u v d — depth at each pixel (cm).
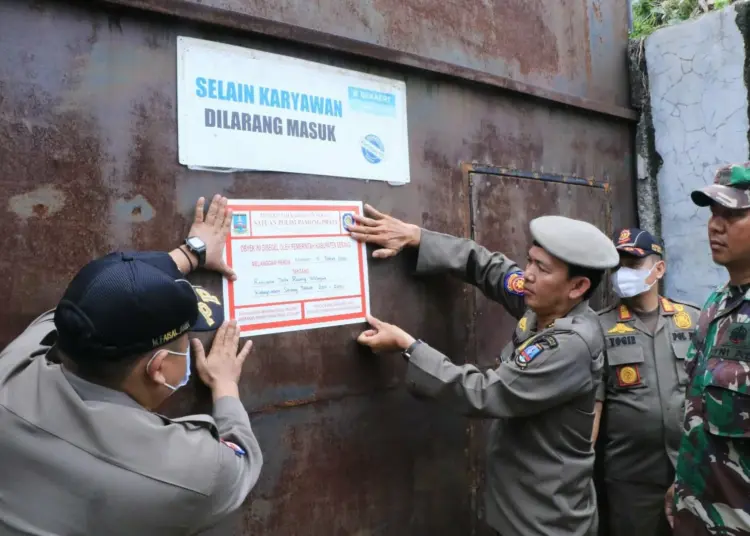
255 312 129
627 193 249
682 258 243
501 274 159
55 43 106
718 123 230
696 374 135
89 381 79
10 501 75
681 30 238
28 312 103
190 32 122
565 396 129
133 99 115
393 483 156
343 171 146
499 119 190
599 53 235
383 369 154
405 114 162
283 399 134
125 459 76
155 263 83
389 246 151
